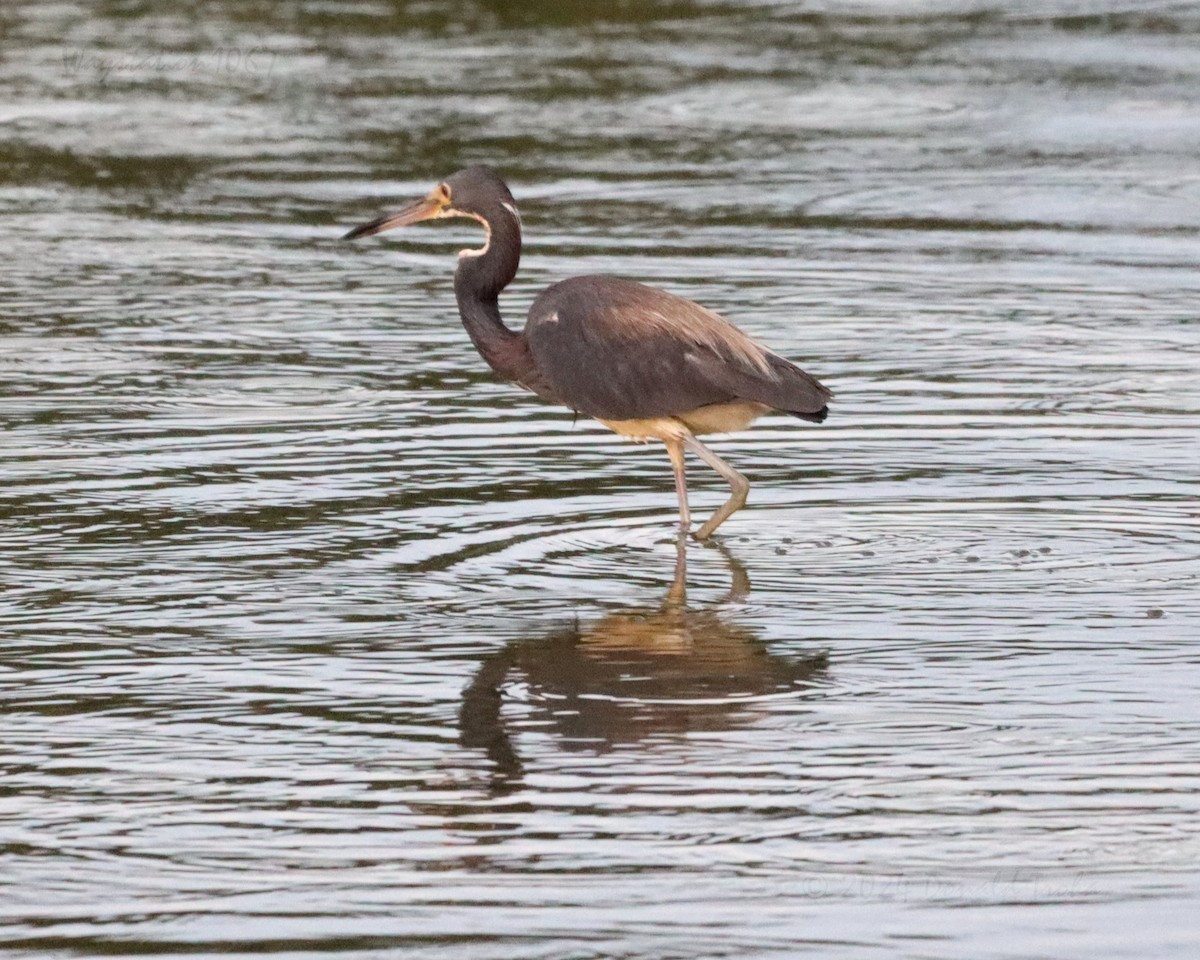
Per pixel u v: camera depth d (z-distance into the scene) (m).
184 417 16.14
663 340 13.20
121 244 22.95
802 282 21.28
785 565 12.80
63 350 18.28
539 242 22.97
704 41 36.78
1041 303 20.47
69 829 8.85
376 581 12.35
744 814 9.00
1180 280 21.55
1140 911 8.09
